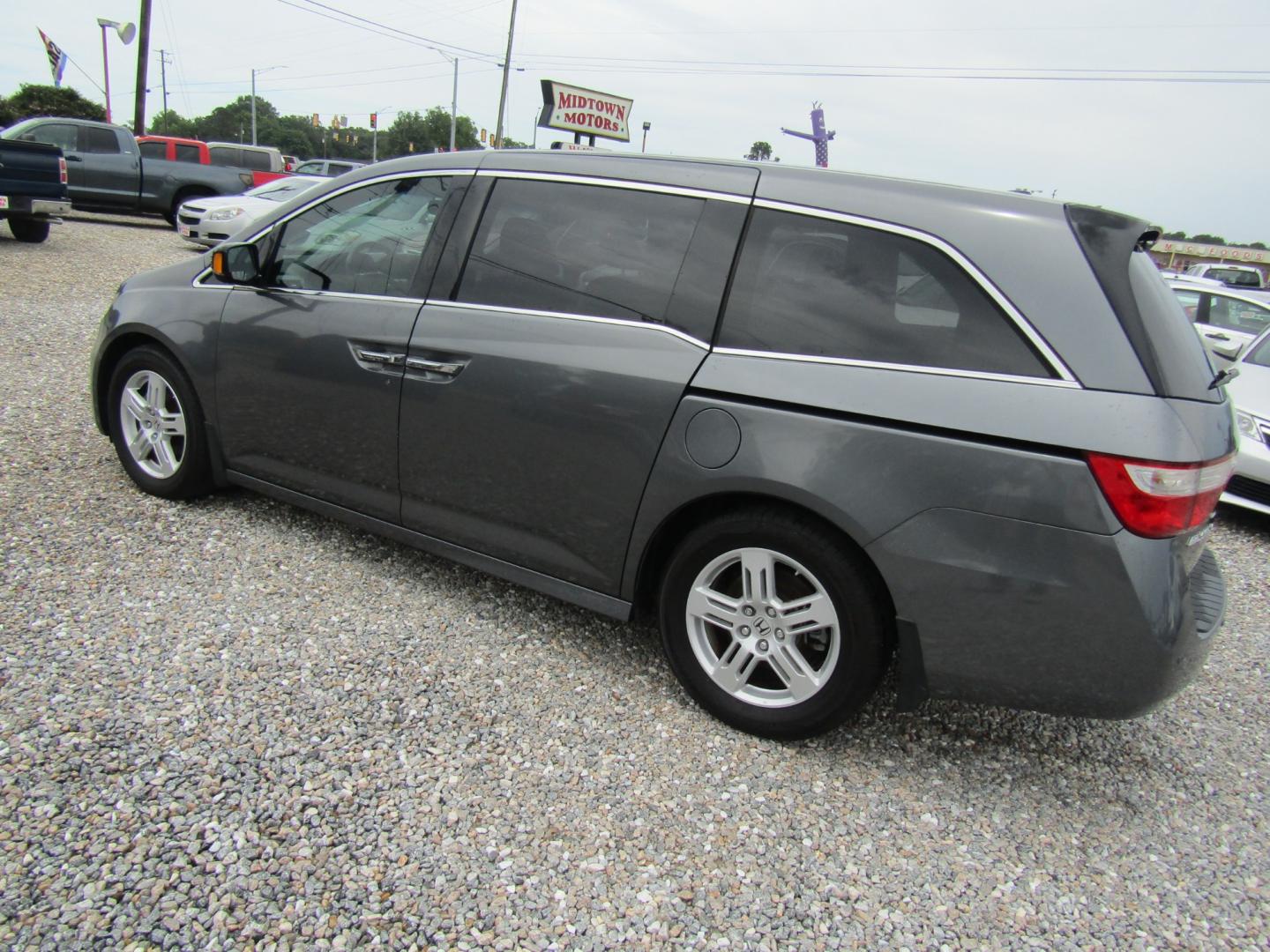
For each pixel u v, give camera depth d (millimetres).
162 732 2430
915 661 2406
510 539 3047
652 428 2662
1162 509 2148
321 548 3695
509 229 3066
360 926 1881
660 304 2734
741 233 2666
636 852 2199
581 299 2873
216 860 2010
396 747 2484
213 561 3484
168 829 2082
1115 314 2234
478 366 2975
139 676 2672
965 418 2266
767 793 2480
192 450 3820
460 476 3090
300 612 3172
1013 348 2279
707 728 2754
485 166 3180
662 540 2830
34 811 2086
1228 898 2270
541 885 2057
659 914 2016
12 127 15758
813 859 2250
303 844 2092
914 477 2311
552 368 2834
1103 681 2248
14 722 2393
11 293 8641
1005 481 2230
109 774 2240
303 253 3541
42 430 4766
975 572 2273
